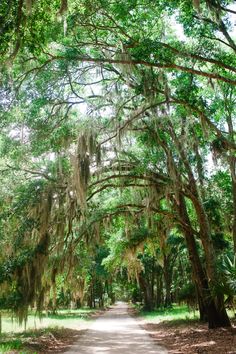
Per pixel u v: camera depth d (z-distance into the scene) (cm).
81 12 1245
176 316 2808
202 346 1276
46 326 2298
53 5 1021
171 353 1177
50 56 1421
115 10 1206
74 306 5447
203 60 1174
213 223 2158
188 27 1215
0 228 1585
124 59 1207
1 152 1677
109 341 1538
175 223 2023
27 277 1542
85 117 1549
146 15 1279
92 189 1920
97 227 1967
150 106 1284
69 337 1712
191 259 1959
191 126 1521
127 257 2397
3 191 1661
